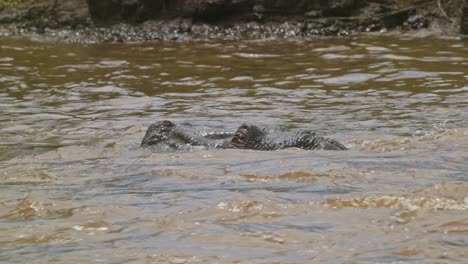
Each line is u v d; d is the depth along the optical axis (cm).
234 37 8100
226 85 5625
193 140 3475
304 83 5597
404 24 8219
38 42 8156
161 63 6656
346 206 2245
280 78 5822
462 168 2781
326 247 1880
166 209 2309
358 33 8100
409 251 1823
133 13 8469
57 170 3081
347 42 7494
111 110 4856
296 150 3247
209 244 1933
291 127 4162
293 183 2588
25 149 3734
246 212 2220
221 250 1881
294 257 1806
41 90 5597
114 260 1816
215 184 2633
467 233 1962
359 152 3180
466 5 7656
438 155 3041
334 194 2397
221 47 7456
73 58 7044
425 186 2477
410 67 6047
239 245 1919
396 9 8344
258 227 2069
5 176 2988
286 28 8181
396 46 7131
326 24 8188
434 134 3594
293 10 8338
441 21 8194
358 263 1741
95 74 6212
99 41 8181
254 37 8088
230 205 2298
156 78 5984
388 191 2416
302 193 2433
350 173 2697
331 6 8306
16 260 1838
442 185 2438
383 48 7025
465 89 5162
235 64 6506
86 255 1864
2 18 9000
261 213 2203
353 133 3891
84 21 8650
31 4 9000
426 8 8356
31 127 4344
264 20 8350
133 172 2933
